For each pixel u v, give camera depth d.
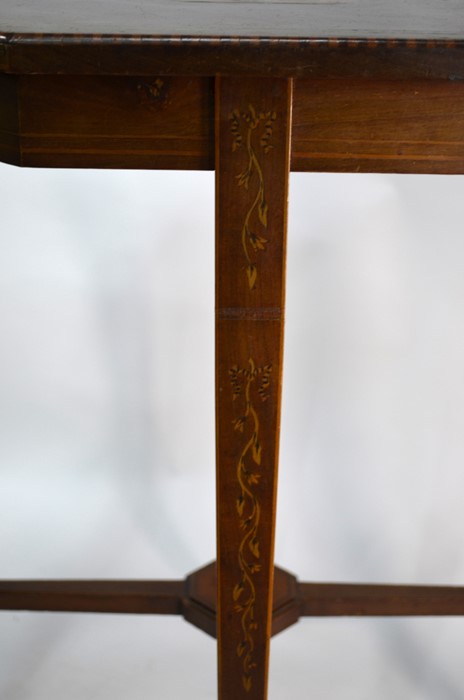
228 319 1.25
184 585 1.62
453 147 1.21
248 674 1.42
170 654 1.63
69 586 1.62
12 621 1.68
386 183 1.88
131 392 1.97
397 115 1.20
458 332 1.95
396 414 1.99
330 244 1.91
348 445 1.99
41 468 1.96
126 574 1.78
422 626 1.68
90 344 1.95
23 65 1.15
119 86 1.19
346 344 1.97
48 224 1.89
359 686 1.58
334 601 1.61
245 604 1.38
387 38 1.15
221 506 1.33
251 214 1.22
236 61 1.15
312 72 1.15
